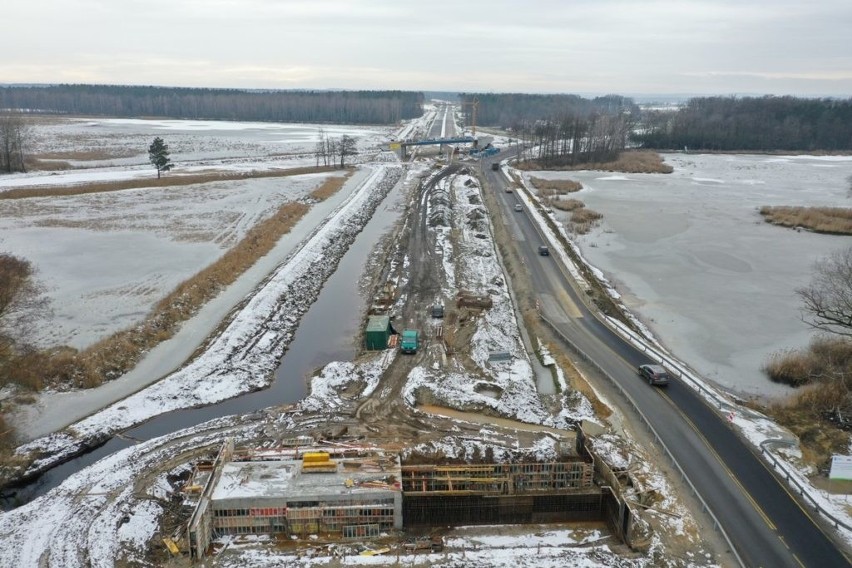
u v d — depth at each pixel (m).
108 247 72.00
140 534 27.89
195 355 46.66
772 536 27.11
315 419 38.09
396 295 60.19
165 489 31.16
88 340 47.28
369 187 114.06
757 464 32.31
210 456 33.91
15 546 26.61
